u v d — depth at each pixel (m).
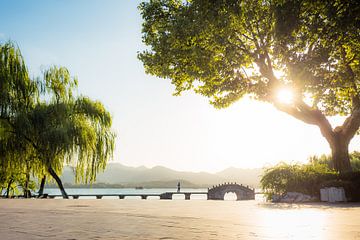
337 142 18.22
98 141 27.44
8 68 25.08
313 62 13.43
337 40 11.55
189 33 16.94
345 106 19.30
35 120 24.42
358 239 3.14
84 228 4.12
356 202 12.84
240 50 18.38
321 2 9.34
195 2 16.00
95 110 27.97
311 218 5.64
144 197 40.69
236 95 19.48
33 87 25.89
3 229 3.99
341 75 15.46
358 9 7.90
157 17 20.61
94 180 27.11
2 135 24.03
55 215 6.14
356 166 22.91
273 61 18.41
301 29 12.15
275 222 4.92
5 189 28.64
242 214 6.66
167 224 4.59
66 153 25.02
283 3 10.11
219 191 35.03
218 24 15.98
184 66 19.94
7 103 24.36
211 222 4.89
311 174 13.88
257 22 16.73
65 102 27.09
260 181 14.70
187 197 42.94
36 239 3.16
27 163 24.88
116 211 7.38
